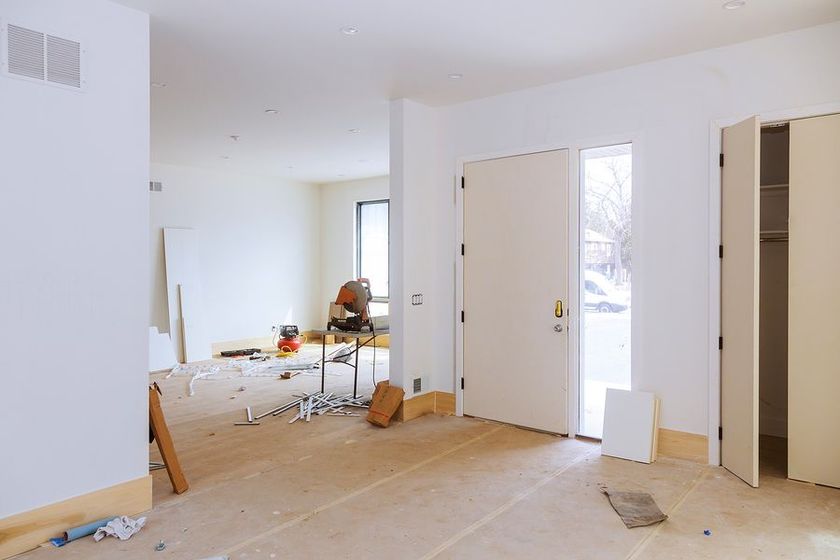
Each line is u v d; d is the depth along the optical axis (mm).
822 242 3248
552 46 3582
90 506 2783
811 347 3287
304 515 2928
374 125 5602
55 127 2674
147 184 3020
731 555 2508
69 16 2725
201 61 3826
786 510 2955
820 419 3270
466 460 3764
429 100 4766
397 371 4789
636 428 3793
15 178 2555
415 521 2857
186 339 7754
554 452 3920
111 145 2875
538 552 2545
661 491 3219
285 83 4301
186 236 7973
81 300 2768
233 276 8594
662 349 3826
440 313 5016
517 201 4496
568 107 4230
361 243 9414
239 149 6773
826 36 3264
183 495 3189
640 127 3904
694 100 3697
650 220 3869
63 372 2707
